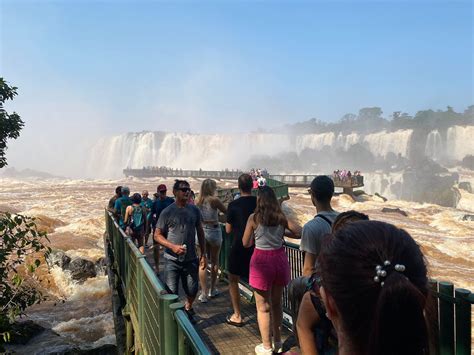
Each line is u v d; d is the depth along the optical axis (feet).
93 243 66.18
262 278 16.01
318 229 12.19
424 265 4.02
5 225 22.94
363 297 3.83
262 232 16.02
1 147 26.66
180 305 9.91
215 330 19.77
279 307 16.53
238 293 20.06
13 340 36.04
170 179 245.65
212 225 24.44
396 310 3.60
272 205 15.93
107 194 146.30
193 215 19.83
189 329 8.18
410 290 3.64
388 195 313.94
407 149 370.73
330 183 12.88
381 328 3.66
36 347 36.37
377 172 338.34
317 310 6.41
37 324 39.58
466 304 11.18
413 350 3.61
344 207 134.21
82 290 50.11
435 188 283.59
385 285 3.72
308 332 6.56
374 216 117.80
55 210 100.27
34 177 374.63
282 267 16.11
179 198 19.47
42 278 49.47
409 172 315.99
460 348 11.26
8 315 23.47
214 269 25.20
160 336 11.02
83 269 52.95
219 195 65.72
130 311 22.63
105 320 43.42
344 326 4.01
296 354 6.70
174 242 19.44
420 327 3.64
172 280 19.52
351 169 371.15
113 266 39.34
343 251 4.08
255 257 16.19
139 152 431.84
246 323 20.53
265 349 16.34
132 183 206.28
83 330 41.04
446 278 60.39
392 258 3.87
